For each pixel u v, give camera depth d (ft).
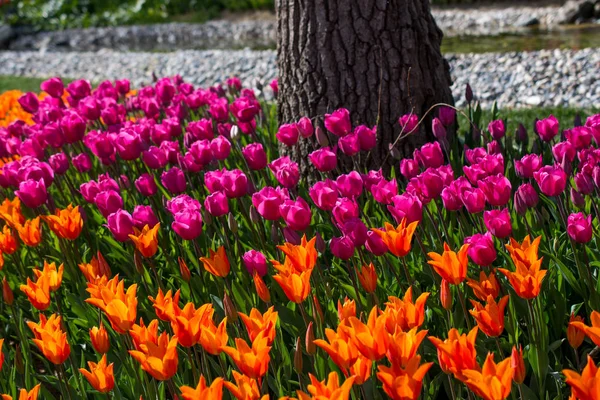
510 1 77.77
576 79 40.06
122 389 12.96
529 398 11.25
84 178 22.47
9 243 14.69
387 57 20.15
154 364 9.52
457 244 14.83
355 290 12.92
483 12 76.13
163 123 20.75
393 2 19.97
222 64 58.75
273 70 54.03
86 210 19.98
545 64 43.55
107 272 13.50
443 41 65.21
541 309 11.93
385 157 19.77
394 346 8.99
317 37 20.45
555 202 16.34
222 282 14.67
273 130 24.20
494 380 8.09
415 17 20.30
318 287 13.50
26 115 31.58
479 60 47.52
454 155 20.07
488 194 13.26
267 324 9.75
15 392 12.90
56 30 98.78
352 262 14.87
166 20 96.78
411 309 9.96
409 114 20.17
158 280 14.57
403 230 11.55
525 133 19.34
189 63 61.62
